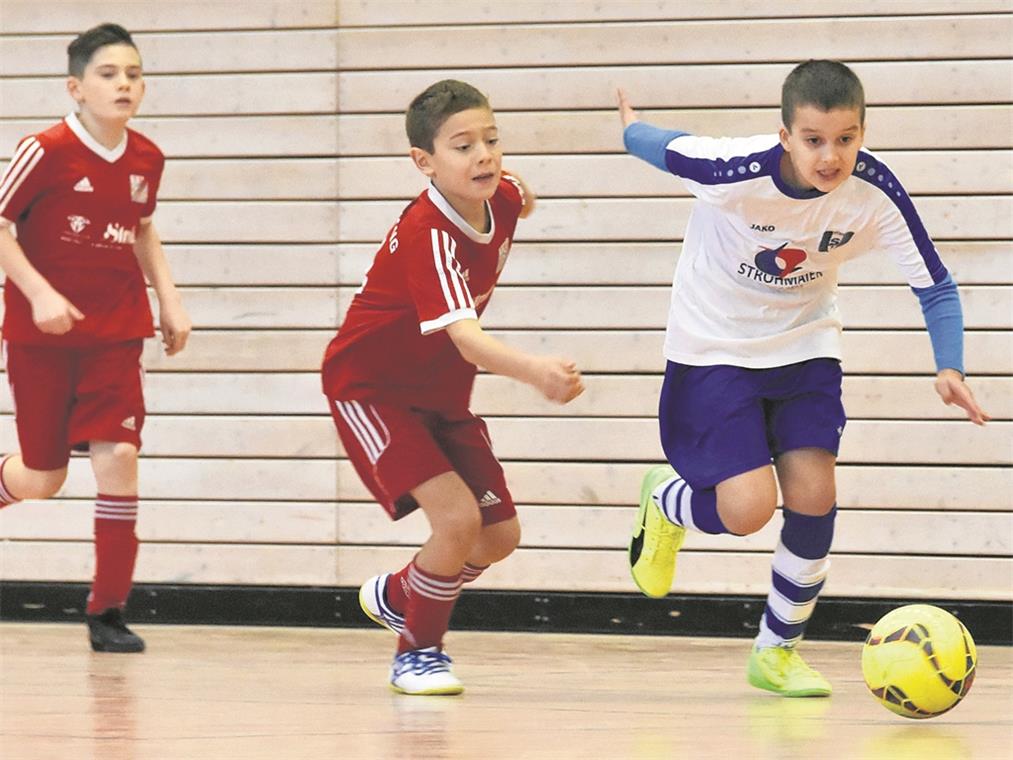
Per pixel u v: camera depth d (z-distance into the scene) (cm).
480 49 1689
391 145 1706
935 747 909
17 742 935
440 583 1158
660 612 1662
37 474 1486
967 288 1625
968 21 1617
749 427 1124
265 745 919
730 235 1132
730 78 1652
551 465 1680
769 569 1653
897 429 1633
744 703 1126
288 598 1716
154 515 1736
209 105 1728
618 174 1672
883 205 1091
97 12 1738
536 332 1683
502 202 1175
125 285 1472
